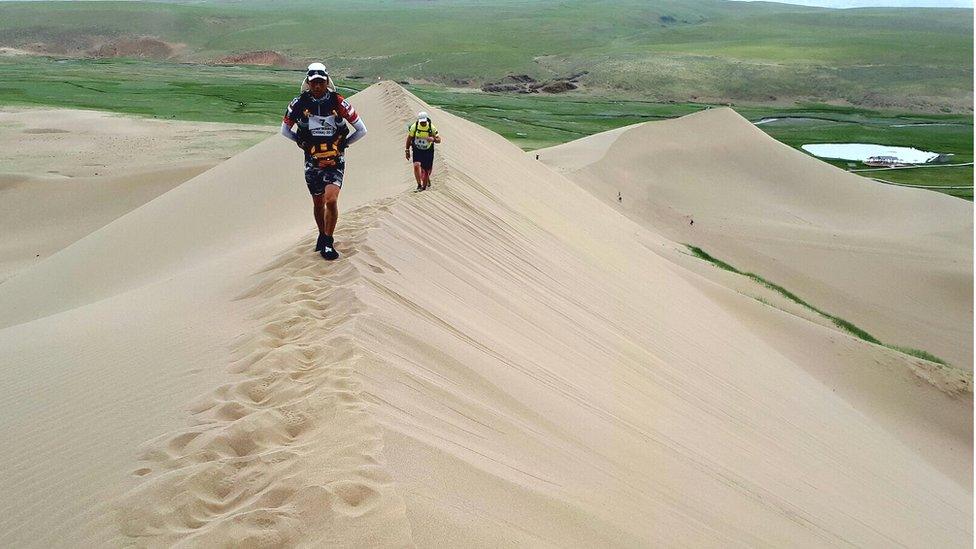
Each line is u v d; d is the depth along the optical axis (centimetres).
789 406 1203
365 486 358
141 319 768
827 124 8875
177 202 2148
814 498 780
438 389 537
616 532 445
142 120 5784
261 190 2039
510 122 7556
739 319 1984
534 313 922
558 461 521
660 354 1068
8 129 5138
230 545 327
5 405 555
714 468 698
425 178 1327
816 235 4103
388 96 3069
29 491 411
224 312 707
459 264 946
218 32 16125
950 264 3719
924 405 1838
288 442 421
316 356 534
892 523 852
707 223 4191
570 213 2062
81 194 3419
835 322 2856
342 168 782
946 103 10444
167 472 395
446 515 362
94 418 494
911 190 5078
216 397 478
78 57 14050
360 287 671
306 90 745
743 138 5453
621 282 1436
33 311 1516
